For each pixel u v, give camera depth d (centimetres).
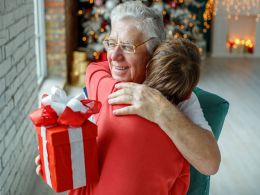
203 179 192
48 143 123
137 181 126
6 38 243
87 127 124
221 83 655
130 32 138
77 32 698
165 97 131
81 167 126
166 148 129
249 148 421
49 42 562
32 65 332
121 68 143
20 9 285
